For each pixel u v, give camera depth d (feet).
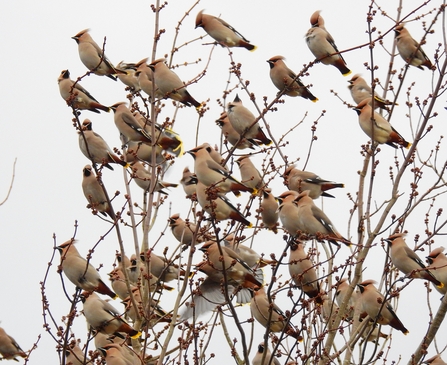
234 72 46.62
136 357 42.73
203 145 44.98
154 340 43.55
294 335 43.04
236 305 49.73
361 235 43.65
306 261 44.65
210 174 43.57
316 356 39.55
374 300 43.91
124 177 47.55
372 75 44.57
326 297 49.57
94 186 48.32
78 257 44.24
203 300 44.83
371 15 44.21
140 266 44.29
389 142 49.57
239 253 49.55
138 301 50.08
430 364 45.52
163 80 48.98
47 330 38.88
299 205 45.34
